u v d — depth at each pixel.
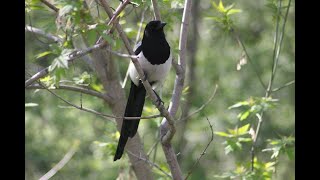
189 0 10.13
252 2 20.89
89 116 19.50
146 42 10.10
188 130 19.98
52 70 7.22
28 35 13.23
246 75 21.09
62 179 18.84
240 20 20.05
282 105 20.38
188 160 19.59
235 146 12.01
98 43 8.15
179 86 9.81
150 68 10.06
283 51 20.88
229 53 21.17
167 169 12.43
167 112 8.53
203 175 19.12
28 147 19.53
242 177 11.65
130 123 9.96
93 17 7.47
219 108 20.17
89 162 18.94
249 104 12.16
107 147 12.86
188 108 18.91
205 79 21.23
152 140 17.25
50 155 19.55
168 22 11.58
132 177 12.62
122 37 7.72
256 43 20.67
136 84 10.22
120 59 17.67
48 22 7.73
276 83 20.95
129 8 13.45
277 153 11.38
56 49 7.44
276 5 13.04
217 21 13.04
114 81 12.06
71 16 7.22
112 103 12.02
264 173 11.78
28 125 19.66
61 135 19.84
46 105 19.33
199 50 21.81
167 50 10.14
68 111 19.42
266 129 19.34
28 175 18.97
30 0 9.27
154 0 10.09
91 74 11.35
